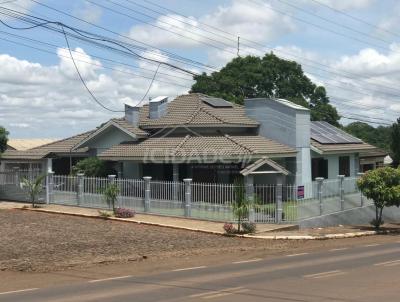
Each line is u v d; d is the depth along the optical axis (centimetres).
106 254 1730
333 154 3600
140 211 2739
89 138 3569
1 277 1342
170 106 3575
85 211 2803
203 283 1200
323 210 2720
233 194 2459
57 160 3903
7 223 2411
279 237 2188
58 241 1966
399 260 1559
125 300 1015
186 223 2462
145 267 1498
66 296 1066
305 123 3331
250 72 5619
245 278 1263
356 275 1280
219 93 5388
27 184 3086
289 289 1105
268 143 3219
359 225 2866
